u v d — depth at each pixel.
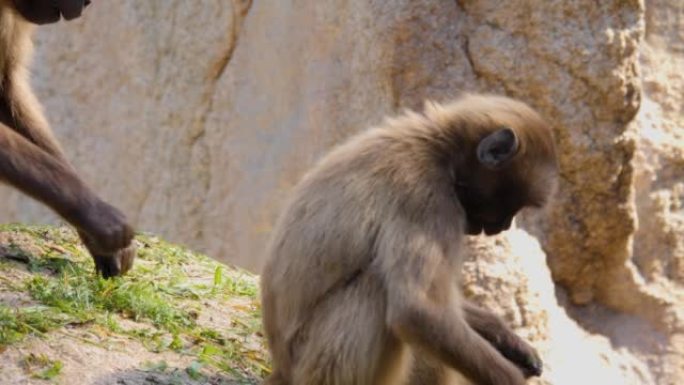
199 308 11.90
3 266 11.76
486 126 10.35
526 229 17.52
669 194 18.42
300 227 9.96
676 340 18.06
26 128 12.73
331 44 17.84
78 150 21.33
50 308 10.87
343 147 10.32
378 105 17.03
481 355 9.55
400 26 16.69
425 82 16.77
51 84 21.52
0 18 12.34
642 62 18.78
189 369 10.52
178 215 20.30
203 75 20.09
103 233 11.05
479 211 10.48
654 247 18.38
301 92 18.50
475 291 16.03
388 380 9.95
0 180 11.02
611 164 17.27
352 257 9.76
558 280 17.92
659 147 18.42
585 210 17.50
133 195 20.84
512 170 10.35
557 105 16.98
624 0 16.94
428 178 9.96
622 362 17.78
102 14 21.19
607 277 18.06
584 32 16.89
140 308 11.31
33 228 13.13
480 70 16.94
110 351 10.46
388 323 9.54
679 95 18.80
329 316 9.77
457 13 16.95
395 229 9.66
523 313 16.22
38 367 9.98
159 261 13.02
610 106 17.06
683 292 18.31
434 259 9.65
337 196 9.91
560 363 16.58
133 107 20.83
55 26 21.53
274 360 10.26
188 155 20.22
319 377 9.77
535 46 16.91
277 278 10.05
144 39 20.70
